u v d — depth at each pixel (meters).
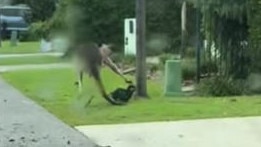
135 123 13.09
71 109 15.14
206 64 20.61
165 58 24.61
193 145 10.87
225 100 16.69
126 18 32.28
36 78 22.62
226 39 19.83
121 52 31.44
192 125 12.77
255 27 18.94
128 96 16.22
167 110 14.80
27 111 14.75
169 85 18.16
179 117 13.75
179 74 18.19
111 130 12.31
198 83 20.05
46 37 34.28
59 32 22.38
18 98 17.08
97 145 10.92
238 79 19.34
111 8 32.44
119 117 13.91
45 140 11.33
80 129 12.42
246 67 19.42
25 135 11.79
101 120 13.52
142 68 17.36
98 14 31.53
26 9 54.56
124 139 11.44
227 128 12.41
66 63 21.28
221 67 19.97
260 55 19.03
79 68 16.62
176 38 30.89
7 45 46.38
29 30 49.12
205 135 11.73
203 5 19.94
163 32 31.36
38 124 12.98
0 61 31.30
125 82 19.16
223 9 19.36
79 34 18.06
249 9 18.98
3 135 11.78
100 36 31.75
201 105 15.65
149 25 31.22
